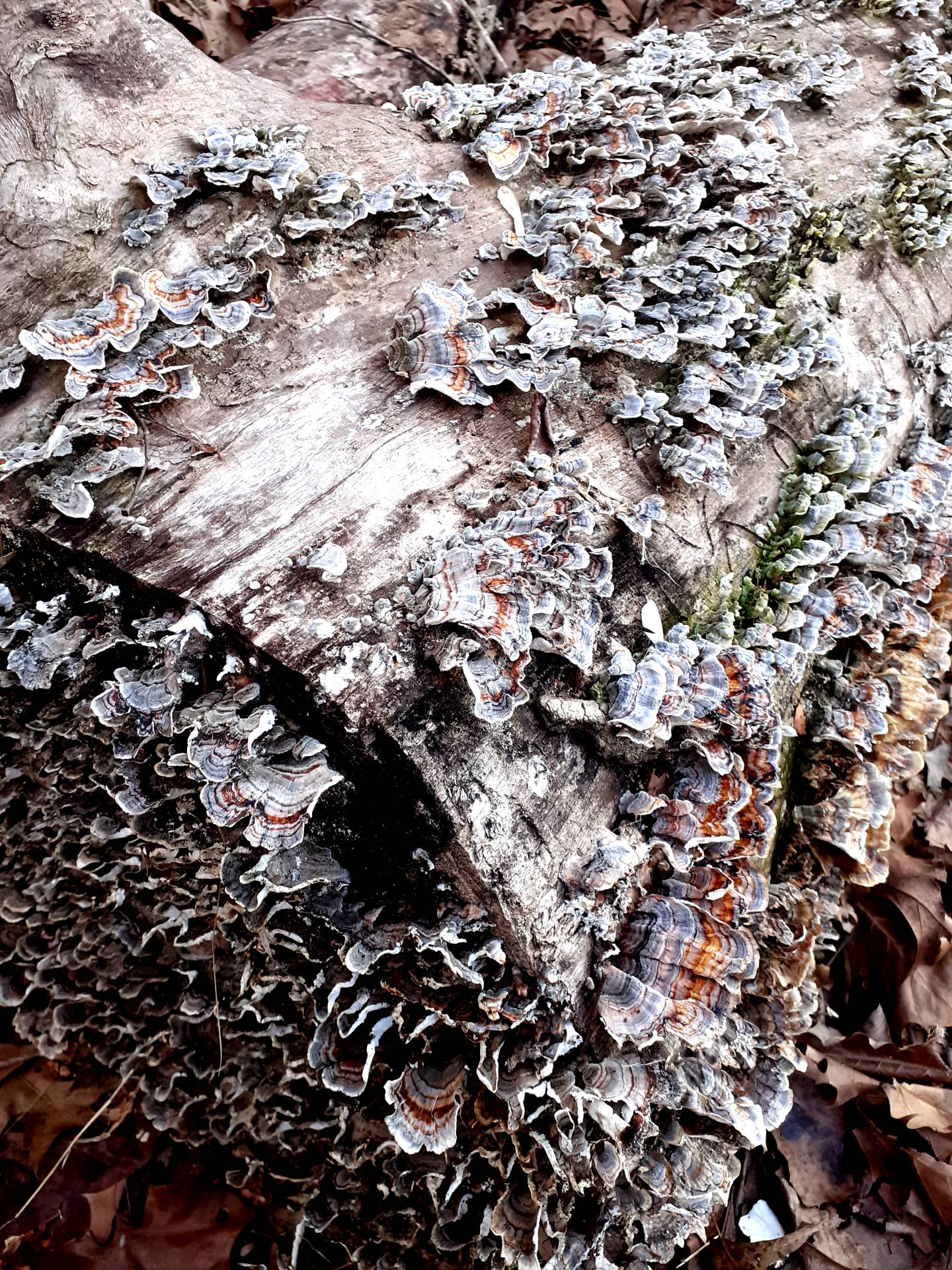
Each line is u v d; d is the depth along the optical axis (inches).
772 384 21.0
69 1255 22.1
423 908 17.1
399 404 18.6
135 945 22.1
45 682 17.2
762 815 18.7
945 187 24.3
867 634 23.3
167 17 32.4
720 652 18.7
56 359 17.1
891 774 23.5
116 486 17.4
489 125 22.8
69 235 19.1
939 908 26.1
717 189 22.3
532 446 18.5
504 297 19.3
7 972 23.7
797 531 21.3
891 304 24.2
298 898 17.4
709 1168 18.3
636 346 19.1
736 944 16.9
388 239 20.4
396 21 28.2
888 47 28.0
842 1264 22.9
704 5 39.2
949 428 25.7
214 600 16.4
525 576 16.5
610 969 16.6
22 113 19.2
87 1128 23.3
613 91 23.2
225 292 18.7
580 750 17.3
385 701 16.0
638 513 18.7
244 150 19.6
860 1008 26.3
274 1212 22.6
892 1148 23.8
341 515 17.2
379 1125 19.9
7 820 21.4
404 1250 20.8
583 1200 17.2
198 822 18.7
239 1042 22.3
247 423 18.1
